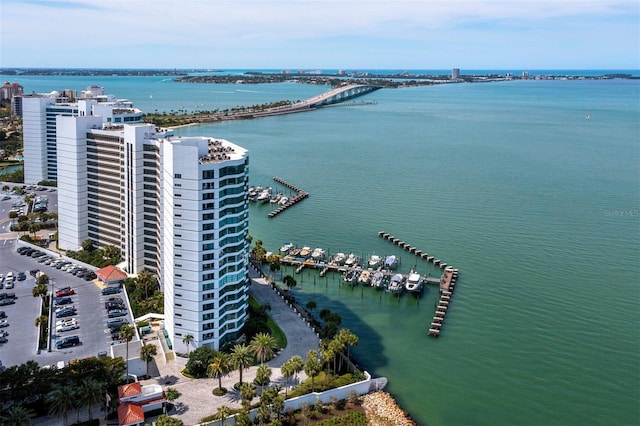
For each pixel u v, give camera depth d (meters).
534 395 160.12
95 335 175.75
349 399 151.12
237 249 171.00
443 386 163.38
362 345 186.00
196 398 146.25
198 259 161.62
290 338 179.38
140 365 155.25
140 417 132.75
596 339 190.25
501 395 159.75
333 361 162.88
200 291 163.88
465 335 193.25
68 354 163.62
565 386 164.62
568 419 150.12
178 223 161.50
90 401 131.75
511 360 177.88
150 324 183.88
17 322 183.25
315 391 150.00
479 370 172.12
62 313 187.88
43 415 137.88
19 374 137.88
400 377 167.12
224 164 162.25
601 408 155.00
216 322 168.25
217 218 162.12
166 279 176.38
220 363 146.88
